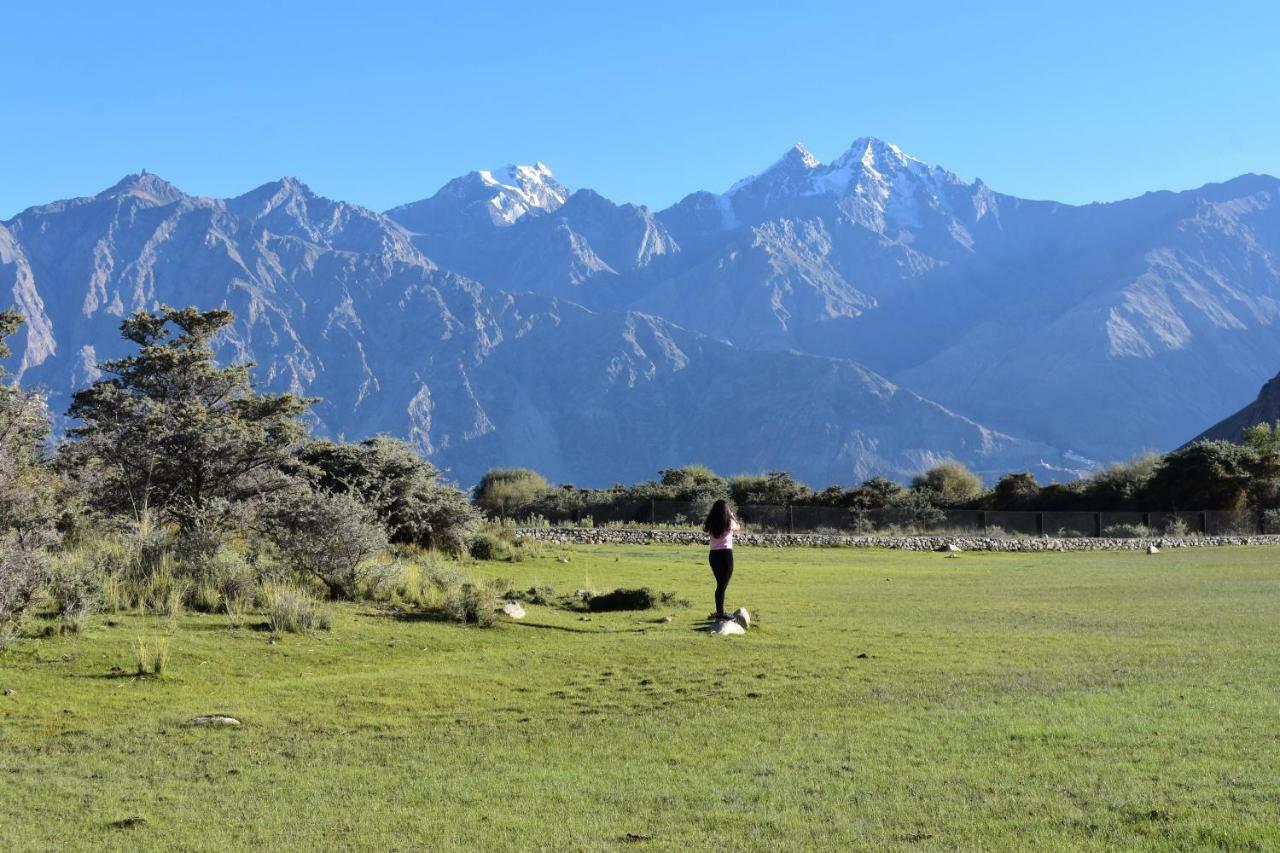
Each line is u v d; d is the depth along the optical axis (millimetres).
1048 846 6398
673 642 15125
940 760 8508
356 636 14930
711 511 17125
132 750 9281
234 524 23219
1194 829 6562
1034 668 12883
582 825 7109
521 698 11516
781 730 9750
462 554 31203
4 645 12398
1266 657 13500
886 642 15484
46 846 6844
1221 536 57250
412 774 8523
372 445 31234
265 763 8891
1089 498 71938
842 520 61625
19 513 17172
